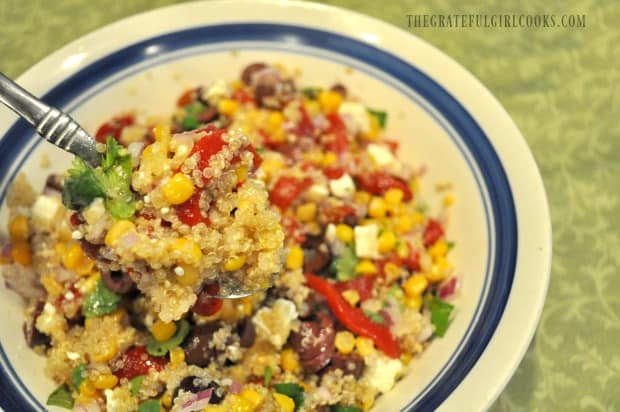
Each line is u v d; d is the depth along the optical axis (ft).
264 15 1.37
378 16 1.63
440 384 1.06
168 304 1.06
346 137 1.38
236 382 1.16
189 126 1.37
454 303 1.20
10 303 1.19
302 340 1.19
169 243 1.02
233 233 1.05
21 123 1.23
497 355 1.04
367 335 1.20
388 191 1.33
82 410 1.13
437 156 1.32
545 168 1.47
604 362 1.28
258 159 1.12
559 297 1.34
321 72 1.40
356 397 1.17
